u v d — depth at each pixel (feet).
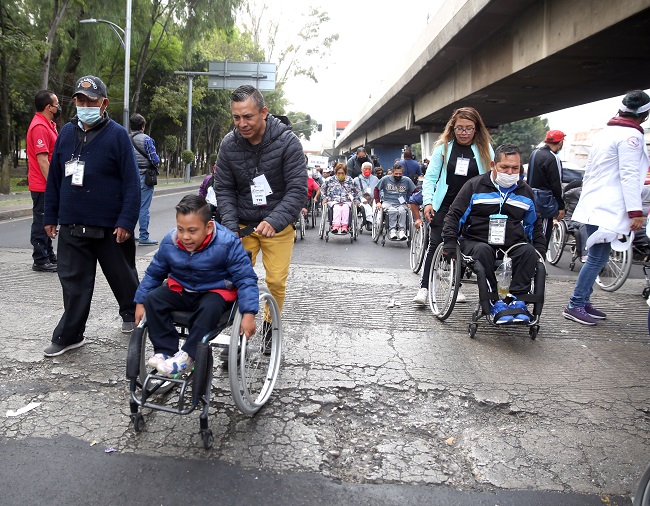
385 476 9.27
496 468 9.58
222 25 84.58
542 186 24.14
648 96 16.33
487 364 14.06
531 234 16.62
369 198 40.83
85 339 14.74
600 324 17.80
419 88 73.97
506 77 45.11
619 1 29.50
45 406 11.14
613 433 10.86
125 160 13.56
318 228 43.73
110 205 13.58
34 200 21.90
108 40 73.26
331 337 15.67
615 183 16.65
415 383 12.80
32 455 9.44
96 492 8.54
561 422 11.25
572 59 38.42
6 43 52.70
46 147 21.44
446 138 18.16
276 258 13.04
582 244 25.20
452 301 16.57
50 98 21.88
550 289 22.47
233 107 11.72
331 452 9.89
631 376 13.58
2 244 29.07
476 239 16.40
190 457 9.57
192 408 9.49
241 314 10.33
